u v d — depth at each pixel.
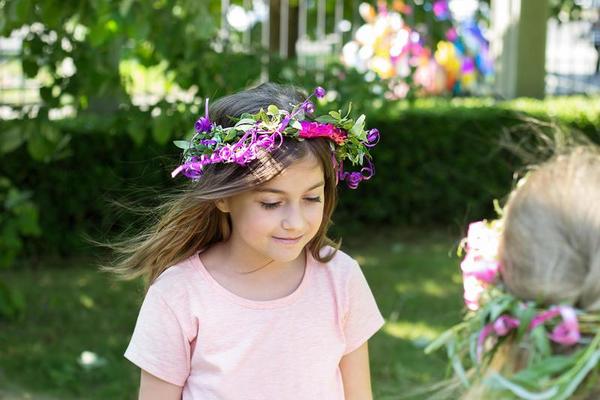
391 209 7.07
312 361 2.15
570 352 1.39
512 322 1.41
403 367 4.49
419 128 6.97
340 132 2.08
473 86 8.80
